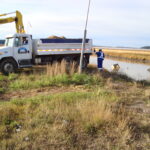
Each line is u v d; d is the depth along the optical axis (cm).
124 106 556
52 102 547
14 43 1084
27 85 820
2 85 830
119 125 391
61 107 494
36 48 1180
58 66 1066
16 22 1307
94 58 3450
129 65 2319
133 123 422
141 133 384
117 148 325
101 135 369
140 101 623
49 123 414
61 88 811
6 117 430
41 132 368
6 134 360
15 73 1081
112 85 891
